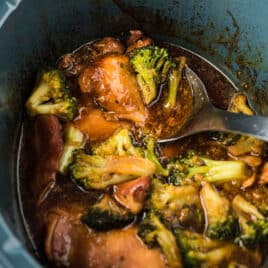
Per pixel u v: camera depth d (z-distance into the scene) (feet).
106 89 1.53
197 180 1.43
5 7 1.39
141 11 1.71
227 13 1.64
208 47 1.75
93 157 1.43
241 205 1.40
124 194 1.36
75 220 1.36
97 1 1.64
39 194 1.44
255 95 1.71
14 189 1.46
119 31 1.76
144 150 1.46
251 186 1.46
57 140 1.45
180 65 1.64
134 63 1.55
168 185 1.40
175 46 1.78
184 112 1.58
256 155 1.51
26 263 1.05
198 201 1.40
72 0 1.59
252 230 1.36
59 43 1.66
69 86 1.60
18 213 1.43
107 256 1.32
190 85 1.62
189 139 1.54
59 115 1.50
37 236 1.40
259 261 1.38
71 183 1.44
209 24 1.70
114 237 1.34
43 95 1.51
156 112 1.57
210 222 1.37
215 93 1.71
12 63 1.48
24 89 1.57
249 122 1.43
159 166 1.43
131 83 1.54
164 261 1.32
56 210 1.41
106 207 1.36
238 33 1.67
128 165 1.41
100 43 1.70
